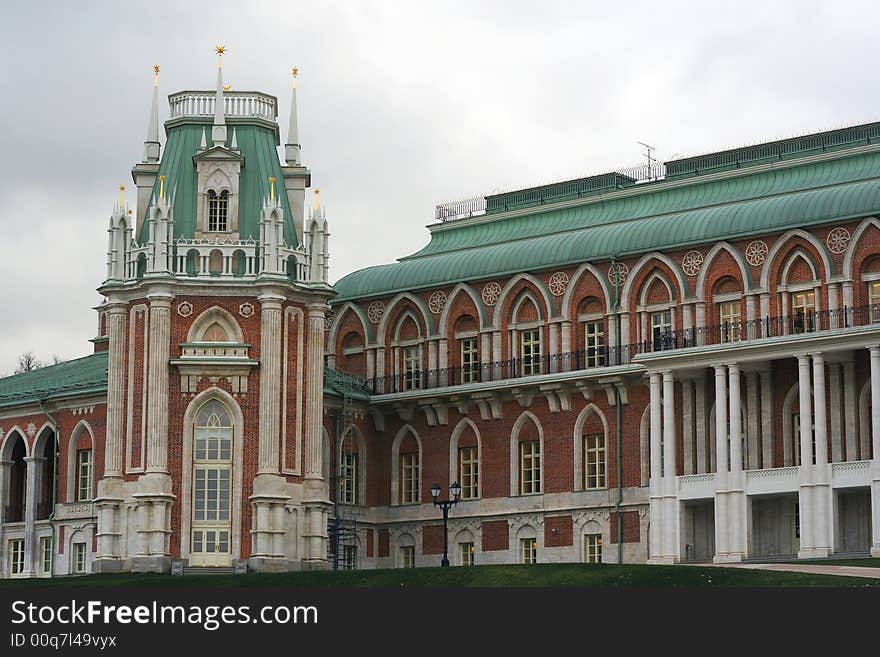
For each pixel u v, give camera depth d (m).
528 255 96.88
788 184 94.25
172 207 88.38
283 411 87.31
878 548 80.31
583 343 94.31
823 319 85.75
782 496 85.06
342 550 97.62
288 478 86.88
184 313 87.38
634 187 99.81
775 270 88.06
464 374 98.38
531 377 94.06
